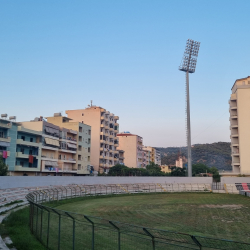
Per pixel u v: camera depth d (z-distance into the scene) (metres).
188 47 85.81
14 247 15.62
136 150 138.75
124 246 15.45
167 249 14.98
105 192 63.75
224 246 14.98
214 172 124.69
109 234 18.48
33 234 18.92
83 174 94.38
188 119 84.38
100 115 107.81
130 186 72.38
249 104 90.12
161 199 54.06
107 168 109.38
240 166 88.56
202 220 29.95
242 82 93.88
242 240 20.77
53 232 19.28
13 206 33.31
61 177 61.06
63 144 84.00
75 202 47.03
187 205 44.16
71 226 21.44
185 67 85.44
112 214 33.84
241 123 89.94
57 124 93.25
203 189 75.38
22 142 67.38
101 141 106.19
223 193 69.75
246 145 88.69
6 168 58.50
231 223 28.22
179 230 24.34
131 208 39.88
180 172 112.50
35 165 72.06
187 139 83.69
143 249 15.01
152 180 79.62
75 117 109.44
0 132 63.25
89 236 17.92
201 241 16.89
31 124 76.00
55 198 46.84
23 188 47.97
